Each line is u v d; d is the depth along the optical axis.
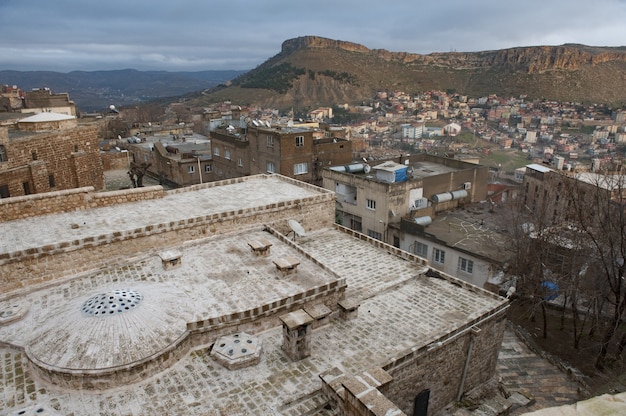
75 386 11.88
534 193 42.66
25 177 32.19
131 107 156.12
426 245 33.97
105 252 18.16
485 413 16.97
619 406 3.75
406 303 18.14
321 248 23.41
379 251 23.23
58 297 15.97
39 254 16.52
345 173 39.94
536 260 26.34
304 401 12.19
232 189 26.56
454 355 16.34
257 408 11.79
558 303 28.92
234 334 14.48
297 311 14.24
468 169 42.09
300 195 25.30
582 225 22.50
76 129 37.59
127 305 13.55
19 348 13.42
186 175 53.56
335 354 14.42
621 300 22.92
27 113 59.66
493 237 33.31
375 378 11.26
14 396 11.72
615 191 26.59
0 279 15.89
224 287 16.48
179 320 13.86
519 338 24.62
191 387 12.43
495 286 29.47
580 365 22.03
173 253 18.25
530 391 19.80
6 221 20.00
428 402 16.06
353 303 16.70
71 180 37.50
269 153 45.91
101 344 12.34
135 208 22.41
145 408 11.57
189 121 114.88
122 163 57.38
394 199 36.34
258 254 18.97
